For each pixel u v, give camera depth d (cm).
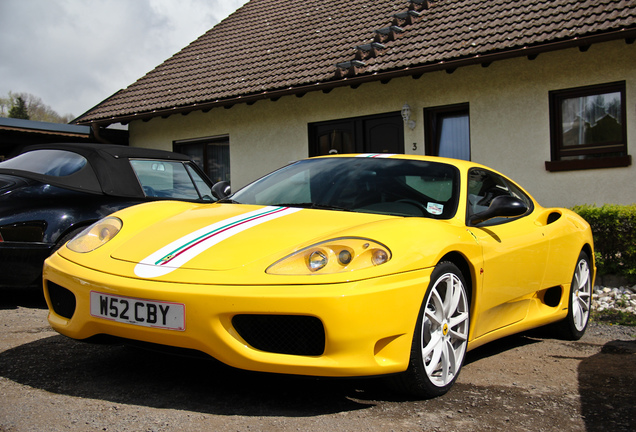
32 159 500
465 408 263
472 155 822
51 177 474
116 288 253
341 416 246
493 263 321
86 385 274
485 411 260
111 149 524
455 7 966
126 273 259
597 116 741
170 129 1151
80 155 502
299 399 265
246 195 366
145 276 254
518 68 785
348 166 365
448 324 286
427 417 249
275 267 247
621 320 486
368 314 242
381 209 321
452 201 330
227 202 359
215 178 1118
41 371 293
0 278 434
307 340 246
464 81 826
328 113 953
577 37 703
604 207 593
